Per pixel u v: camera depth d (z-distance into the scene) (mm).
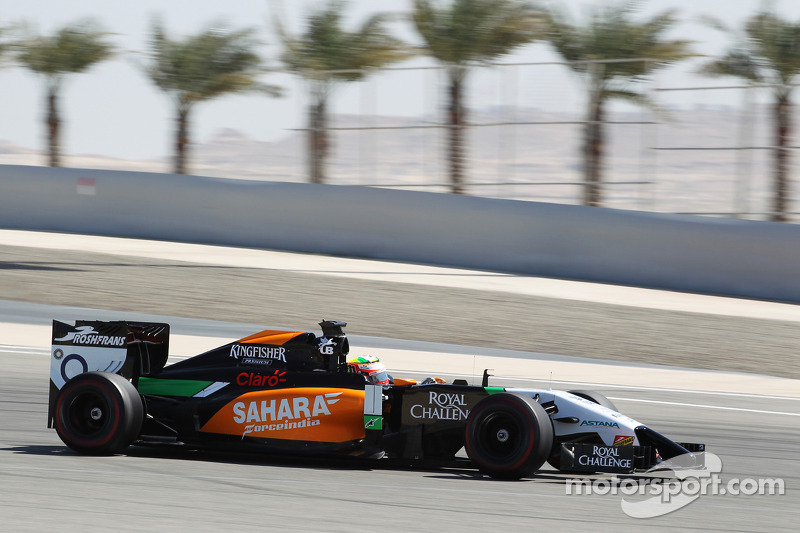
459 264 73750
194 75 104125
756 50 79938
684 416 35719
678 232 68062
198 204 81250
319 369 25625
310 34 91938
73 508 19688
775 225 65438
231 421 25250
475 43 86000
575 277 70688
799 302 64312
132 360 26531
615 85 78000
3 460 24547
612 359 46625
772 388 42281
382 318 53062
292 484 22641
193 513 19562
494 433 23469
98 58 108000
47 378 38406
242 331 48844
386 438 24781
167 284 60312
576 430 24359
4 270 62844
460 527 19156
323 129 82562
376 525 19047
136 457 25375
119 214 83500
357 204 76625
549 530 19219
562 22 84875
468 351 46844
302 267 68625
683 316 57312
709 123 87438
